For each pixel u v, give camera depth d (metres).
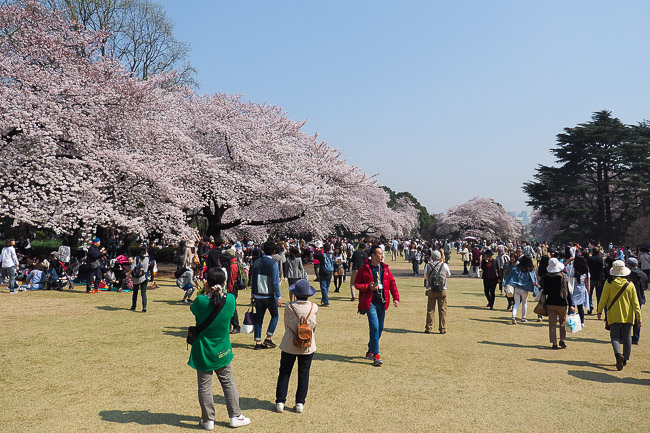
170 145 23.03
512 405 5.66
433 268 10.02
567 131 61.78
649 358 8.20
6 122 16.91
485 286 13.92
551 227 68.69
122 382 6.32
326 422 5.07
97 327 9.95
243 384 6.38
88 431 4.71
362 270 7.67
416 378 6.72
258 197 27.11
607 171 60.31
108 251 23.09
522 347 8.89
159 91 23.73
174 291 16.62
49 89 18.17
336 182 32.66
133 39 30.91
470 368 7.30
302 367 5.40
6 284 16.70
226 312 4.91
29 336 8.98
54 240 36.69
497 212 95.31
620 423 5.12
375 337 7.45
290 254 13.20
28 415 5.11
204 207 26.97
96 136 19.81
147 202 20.91
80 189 17.75
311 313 5.47
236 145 26.47
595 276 12.72
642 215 53.12
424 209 125.38
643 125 63.38
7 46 19.34
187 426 4.91
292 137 32.41
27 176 17.52
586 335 10.27
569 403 5.76
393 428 4.92
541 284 9.02
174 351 7.98
